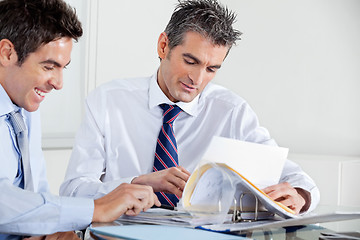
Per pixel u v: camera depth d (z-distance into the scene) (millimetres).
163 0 4031
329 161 3422
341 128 3824
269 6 4129
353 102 3775
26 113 1688
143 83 2129
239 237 1158
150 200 1433
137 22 3836
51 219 1342
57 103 3354
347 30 3805
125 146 2066
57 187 3326
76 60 3469
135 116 2080
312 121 3938
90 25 3492
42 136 3252
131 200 1387
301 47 3986
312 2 3938
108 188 1670
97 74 3574
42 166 1796
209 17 1735
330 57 3871
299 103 3994
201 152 2117
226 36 1743
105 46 3613
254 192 1334
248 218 1431
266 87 4141
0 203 1329
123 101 2084
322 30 3898
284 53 4062
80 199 1380
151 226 1269
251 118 2203
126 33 3760
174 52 1803
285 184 1573
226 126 2170
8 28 1396
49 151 3260
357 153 3758
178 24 1787
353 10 3783
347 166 3438
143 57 3916
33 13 1388
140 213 1438
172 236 1142
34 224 1336
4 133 1508
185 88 1814
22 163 1599
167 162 1976
